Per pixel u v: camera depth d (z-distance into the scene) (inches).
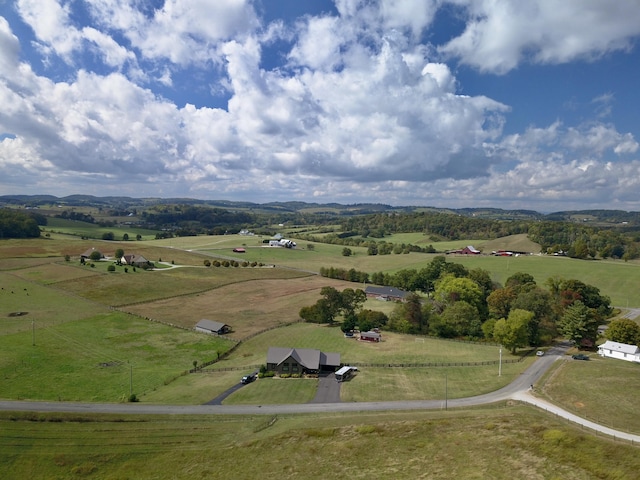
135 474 2226.9
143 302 6023.6
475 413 2659.9
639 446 2140.7
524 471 1959.9
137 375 3651.6
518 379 3361.2
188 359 4141.2
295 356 3742.6
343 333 4933.6
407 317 5123.0
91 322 5108.3
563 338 4768.7
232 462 2261.3
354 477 2042.3
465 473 1985.7
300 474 2103.8
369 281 7839.6
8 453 2426.2
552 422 2439.7
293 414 2824.8
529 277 6653.5
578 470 1937.7
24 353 4033.0
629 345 3880.4
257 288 7111.2
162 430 2640.3
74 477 2233.0
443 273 6943.9
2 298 5826.8
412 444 2294.5
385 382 3435.0
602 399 2802.7
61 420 2753.4
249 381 3486.7
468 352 4269.2
